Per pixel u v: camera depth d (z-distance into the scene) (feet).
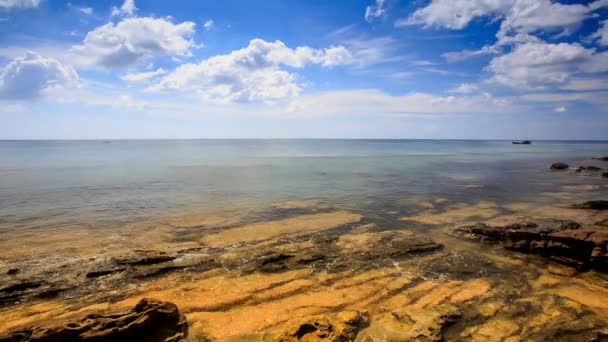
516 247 52.03
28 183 119.75
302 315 33.53
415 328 29.91
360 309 34.55
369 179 138.72
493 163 222.69
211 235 59.62
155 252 48.14
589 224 65.00
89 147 495.82
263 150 431.02
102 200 90.53
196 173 157.07
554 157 285.43
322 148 511.81
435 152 383.24
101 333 26.99
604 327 31.35
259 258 46.65
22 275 41.09
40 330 26.32
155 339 28.78
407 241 54.90
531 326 31.50
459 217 73.61
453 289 39.29
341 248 52.19
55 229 62.80
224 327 31.14
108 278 40.93
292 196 98.63
